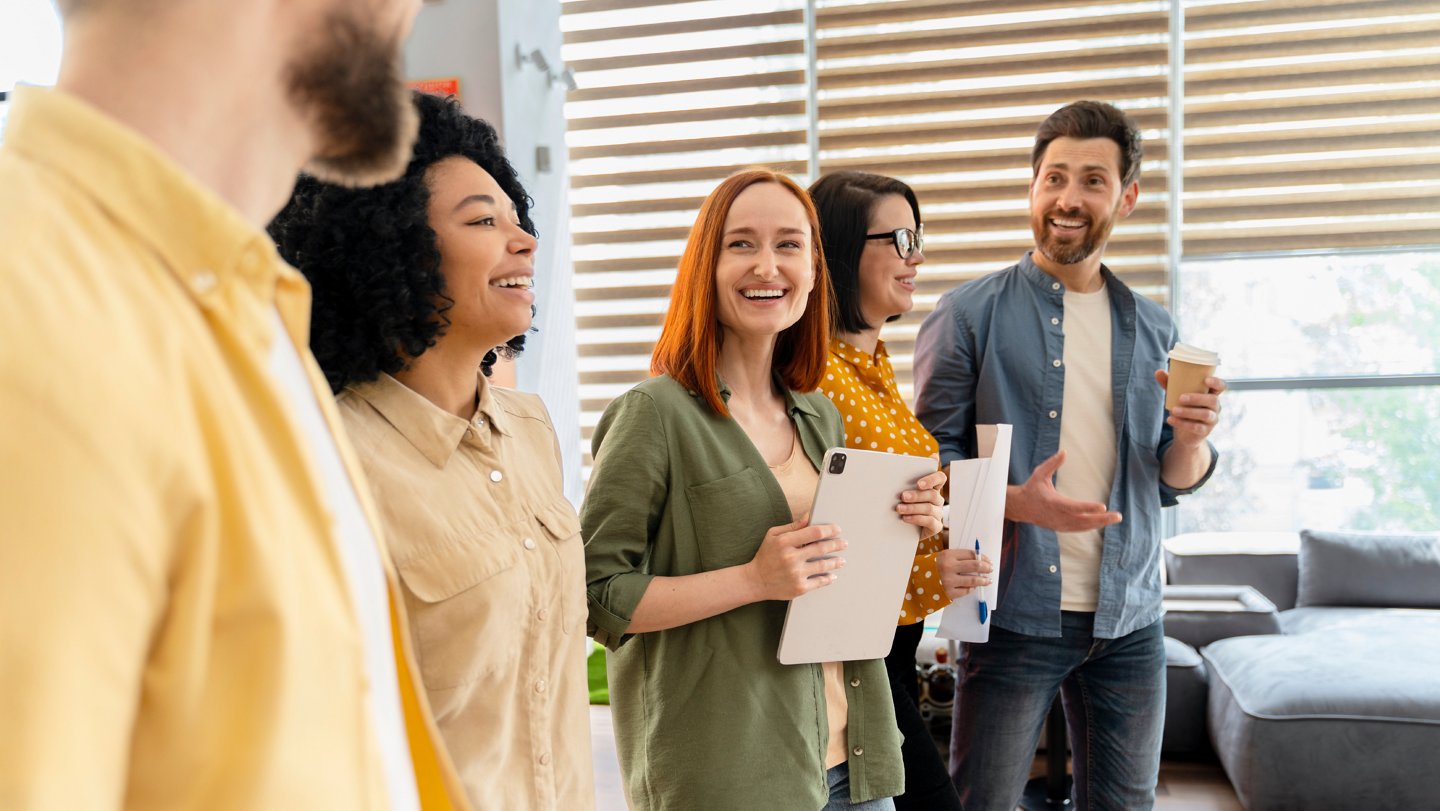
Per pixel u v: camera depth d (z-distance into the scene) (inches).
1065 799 125.3
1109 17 173.2
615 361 188.1
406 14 23.9
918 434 80.4
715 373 61.0
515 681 44.8
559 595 47.7
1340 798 120.7
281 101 21.9
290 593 20.0
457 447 45.0
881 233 79.5
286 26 21.5
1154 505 93.7
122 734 16.8
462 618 41.6
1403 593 161.6
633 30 182.7
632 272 186.2
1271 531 184.1
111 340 17.3
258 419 20.8
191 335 19.3
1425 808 119.0
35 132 19.1
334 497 24.8
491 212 45.9
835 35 179.3
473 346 46.5
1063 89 175.0
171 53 20.2
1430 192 171.0
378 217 41.9
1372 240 172.9
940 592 74.7
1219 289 178.9
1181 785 134.5
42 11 124.9
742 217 59.6
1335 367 177.8
